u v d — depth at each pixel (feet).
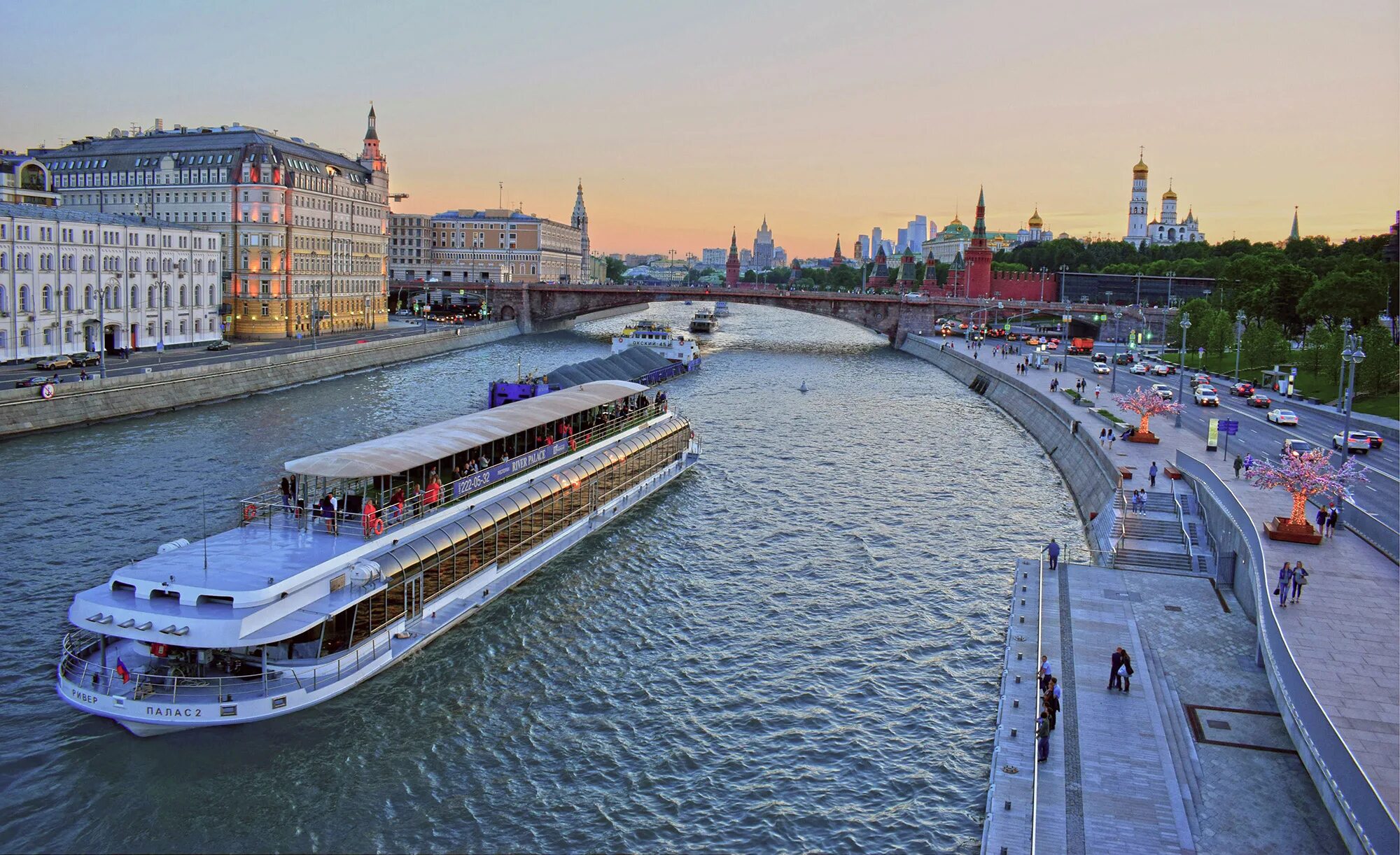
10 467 298.15
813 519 279.08
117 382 388.37
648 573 229.25
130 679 150.51
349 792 138.92
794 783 144.87
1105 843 119.14
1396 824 105.50
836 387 582.35
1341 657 159.12
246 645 146.61
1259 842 120.88
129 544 230.48
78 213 487.20
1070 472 341.41
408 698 164.86
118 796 135.85
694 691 171.83
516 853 127.95
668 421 331.77
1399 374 447.42
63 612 190.80
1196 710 154.20
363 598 164.45
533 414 253.03
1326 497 256.11
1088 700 155.63
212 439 351.46
